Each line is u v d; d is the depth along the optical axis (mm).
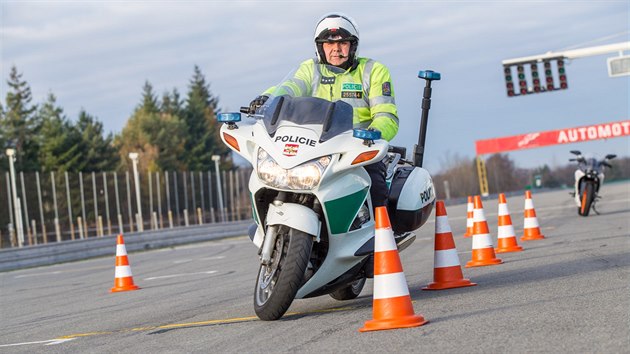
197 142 113062
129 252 32938
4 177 51188
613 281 8648
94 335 8320
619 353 5160
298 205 7422
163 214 60469
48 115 98188
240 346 6645
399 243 8742
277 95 8141
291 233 7402
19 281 20359
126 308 11023
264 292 7793
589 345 5453
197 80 134250
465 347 5695
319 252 7758
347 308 8438
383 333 6570
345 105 7836
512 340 5797
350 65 8625
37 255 28859
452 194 107625
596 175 24859
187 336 7500
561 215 27625
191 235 38438
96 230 51000
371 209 7898
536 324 6340
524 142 88562
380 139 7594
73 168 86625
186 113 116062
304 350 6172
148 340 7527
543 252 13789
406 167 9141
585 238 16188
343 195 7434
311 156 7355
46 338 8508
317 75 8648
